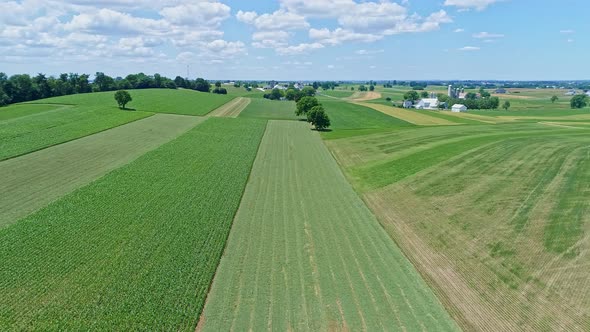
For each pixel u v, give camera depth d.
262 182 41.38
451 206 32.59
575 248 24.31
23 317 18.53
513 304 20.12
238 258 24.81
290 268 23.61
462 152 50.53
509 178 38.22
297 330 18.08
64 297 20.14
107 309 19.27
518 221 28.56
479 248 25.64
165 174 42.34
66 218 29.89
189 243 26.38
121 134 64.19
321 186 40.31
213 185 39.22
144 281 21.70
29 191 35.91
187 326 18.22
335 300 20.39
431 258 25.11
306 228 29.56
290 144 64.06
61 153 49.69
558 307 19.56
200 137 65.38
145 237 27.11
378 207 34.47
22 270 22.50
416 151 53.59
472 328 18.47
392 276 22.81
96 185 37.75
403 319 18.94
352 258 24.91
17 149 49.56
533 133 68.00
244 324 18.47
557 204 30.83
